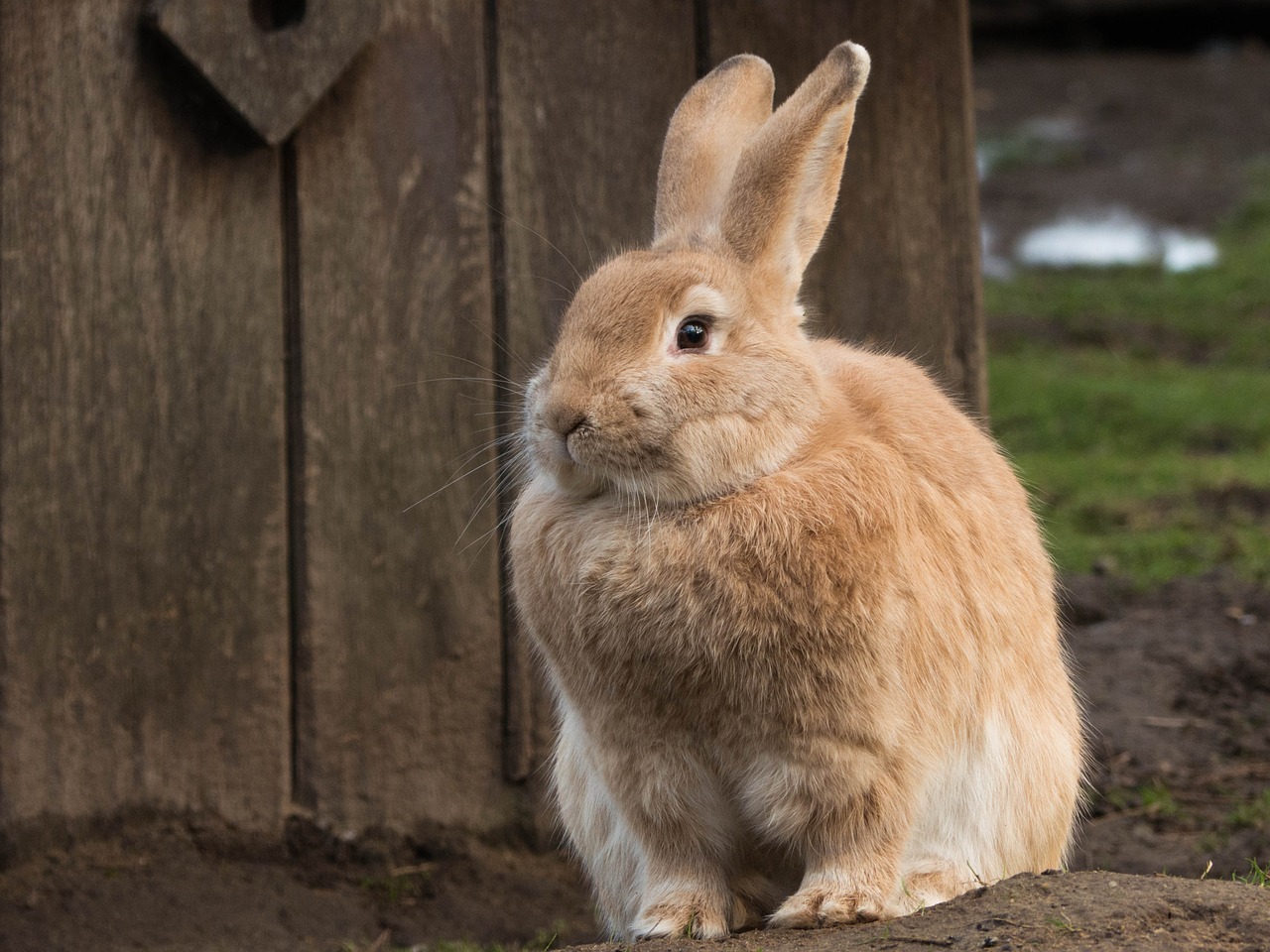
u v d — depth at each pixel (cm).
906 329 771
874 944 428
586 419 462
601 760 489
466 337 741
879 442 496
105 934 659
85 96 677
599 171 750
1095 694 877
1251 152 2680
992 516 536
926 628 476
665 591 456
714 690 461
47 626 683
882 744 464
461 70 731
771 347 480
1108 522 1198
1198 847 708
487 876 743
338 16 693
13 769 677
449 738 753
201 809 714
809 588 451
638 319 472
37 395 677
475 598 752
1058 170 2634
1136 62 3256
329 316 723
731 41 754
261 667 723
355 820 740
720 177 560
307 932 681
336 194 719
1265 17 3266
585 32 744
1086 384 1581
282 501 722
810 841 479
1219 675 895
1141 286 2025
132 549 698
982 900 449
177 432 703
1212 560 1098
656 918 485
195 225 699
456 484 745
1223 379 1638
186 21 668
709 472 464
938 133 769
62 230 677
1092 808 761
